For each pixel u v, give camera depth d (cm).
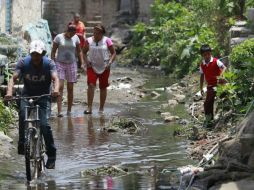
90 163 1692
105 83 2494
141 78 3572
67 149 1853
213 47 3225
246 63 2008
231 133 1712
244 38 2786
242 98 1986
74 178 1545
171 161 1691
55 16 5331
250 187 1269
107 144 1916
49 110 1616
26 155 1492
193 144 1869
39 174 1561
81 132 2098
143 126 2180
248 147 1424
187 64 3528
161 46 4150
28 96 1608
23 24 3269
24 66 1590
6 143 1881
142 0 5197
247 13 3027
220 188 1280
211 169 1412
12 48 2678
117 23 5219
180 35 3912
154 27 4441
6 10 3114
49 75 1596
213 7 3666
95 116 2405
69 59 2434
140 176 1549
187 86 3095
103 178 1538
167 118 2261
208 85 2092
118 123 2164
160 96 2889
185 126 2130
